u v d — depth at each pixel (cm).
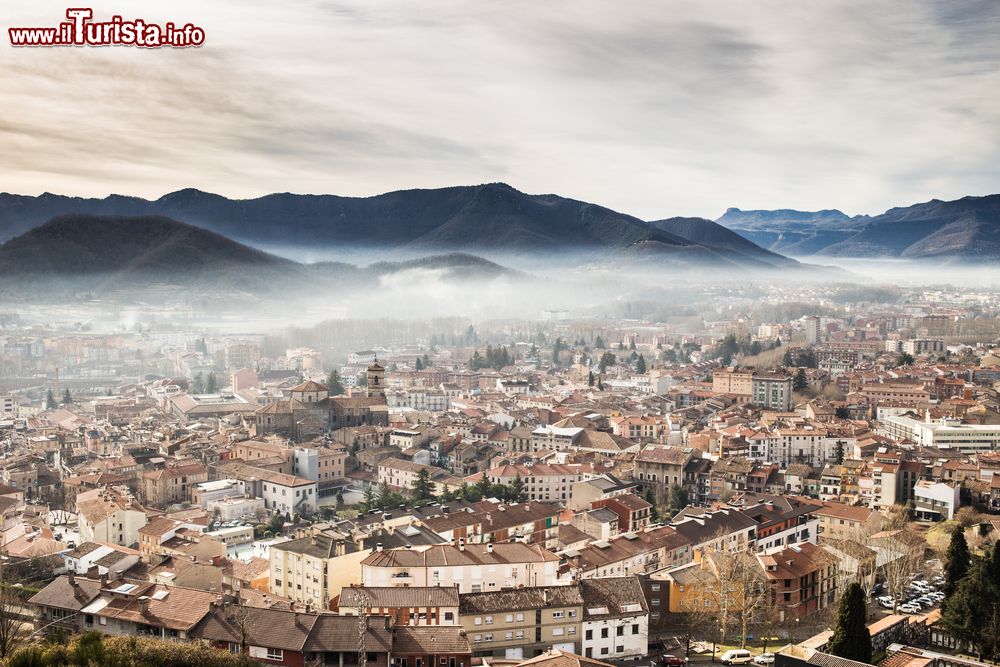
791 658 18988
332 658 17862
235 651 17912
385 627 18338
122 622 19000
